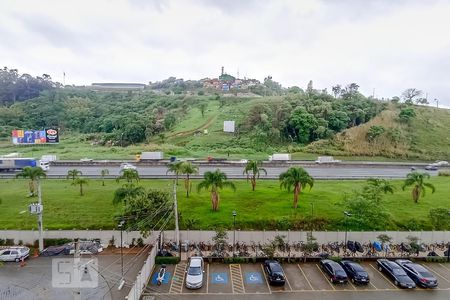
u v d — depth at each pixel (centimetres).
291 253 4384
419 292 3584
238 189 6594
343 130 13225
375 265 4188
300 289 3622
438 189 6912
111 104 19762
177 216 4469
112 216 5100
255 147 12019
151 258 3991
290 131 13462
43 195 6134
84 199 5875
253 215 5131
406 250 4447
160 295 3472
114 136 14075
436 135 12794
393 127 12938
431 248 4578
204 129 13988
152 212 4675
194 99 18425
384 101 16012
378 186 5591
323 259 4166
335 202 5756
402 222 5075
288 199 5938
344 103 15162
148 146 12256
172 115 15588
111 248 4544
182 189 6525
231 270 4038
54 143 13300
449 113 15075
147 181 7162
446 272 4031
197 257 4038
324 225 4900
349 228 4694
